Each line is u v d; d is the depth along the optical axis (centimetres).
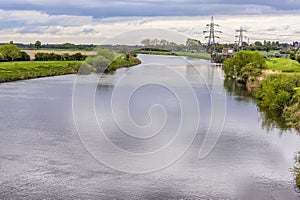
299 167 1507
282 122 2327
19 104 2702
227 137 1941
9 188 1294
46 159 1556
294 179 1406
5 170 1439
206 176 1420
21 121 2181
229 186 1341
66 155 1603
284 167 1529
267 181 1388
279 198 1253
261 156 1658
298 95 2575
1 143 1758
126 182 1351
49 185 1320
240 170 1486
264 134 2030
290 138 1967
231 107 2766
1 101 2823
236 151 1719
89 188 1299
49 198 1229
